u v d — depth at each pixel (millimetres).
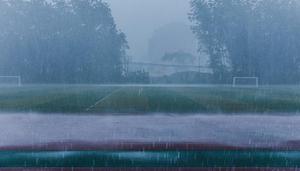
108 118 13641
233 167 7672
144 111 15469
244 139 10102
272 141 9867
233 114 14969
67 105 17391
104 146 9281
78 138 10188
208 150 8977
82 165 7809
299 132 11172
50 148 9062
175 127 11844
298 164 7832
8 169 7484
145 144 9523
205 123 12656
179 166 7715
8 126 12031
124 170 7504
